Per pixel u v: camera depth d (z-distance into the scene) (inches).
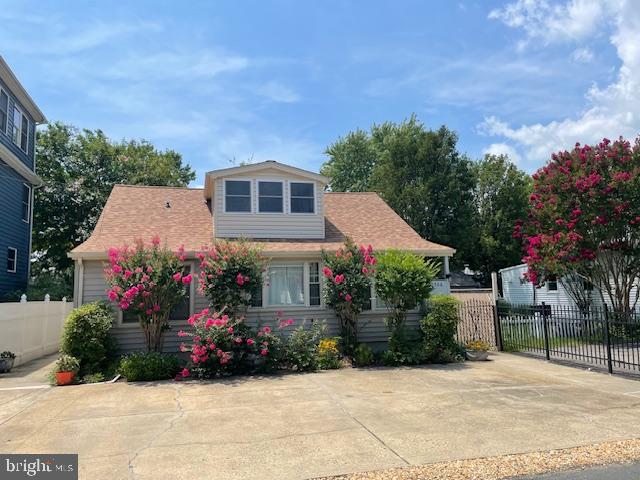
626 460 203.6
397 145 1309.1
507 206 1386.6
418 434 241.8
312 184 594.6
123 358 431.8
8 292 703.7
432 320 496.1
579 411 285.0
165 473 194.9
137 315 441.4
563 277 807.1
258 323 470.9
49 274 1069.1
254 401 324.8
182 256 460.4
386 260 502.0
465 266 1443.2
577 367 449.1
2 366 460.4
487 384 372.5
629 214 639.8
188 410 301.9
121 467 202.4
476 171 1423.5
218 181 564.1
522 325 555.2
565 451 214.8
